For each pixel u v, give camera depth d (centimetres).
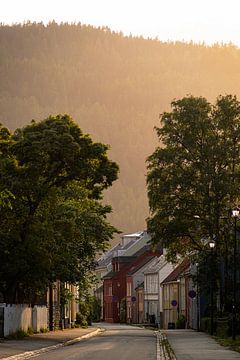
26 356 6312
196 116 12575
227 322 9712
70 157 8919
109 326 17412
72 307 14112
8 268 8631
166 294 18150
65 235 8950
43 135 8875
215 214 12069
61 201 9419
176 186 12375
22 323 9381
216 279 11556
